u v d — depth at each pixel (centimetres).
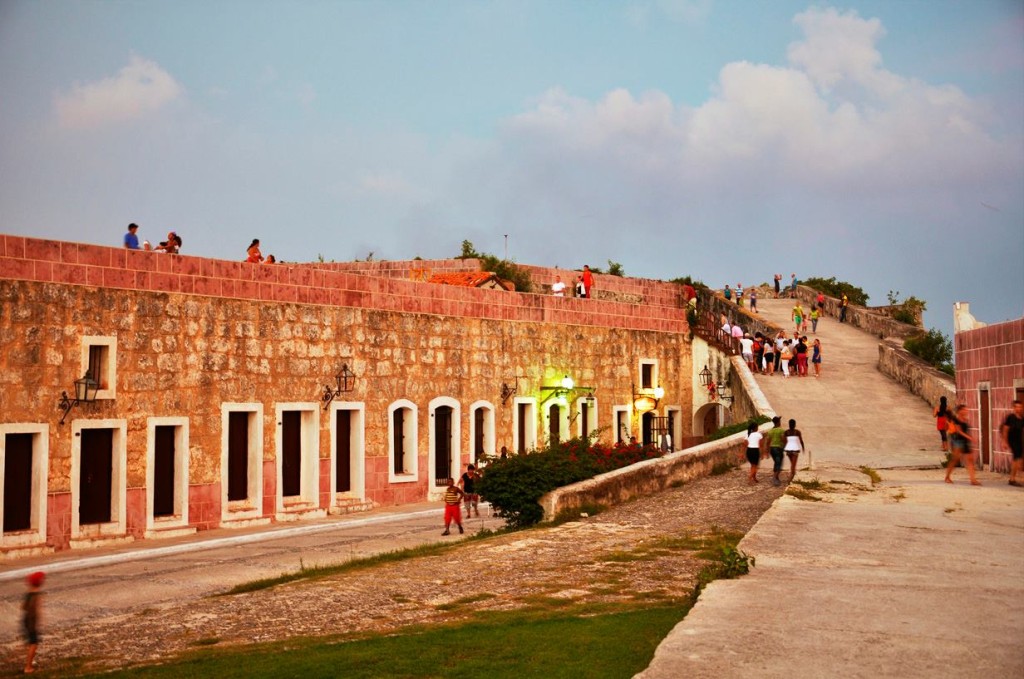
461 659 1035
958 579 1182
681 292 5366
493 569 1612
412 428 3278
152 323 2519
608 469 2414
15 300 2234
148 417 2495
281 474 2838
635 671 943
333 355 3009
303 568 1848
